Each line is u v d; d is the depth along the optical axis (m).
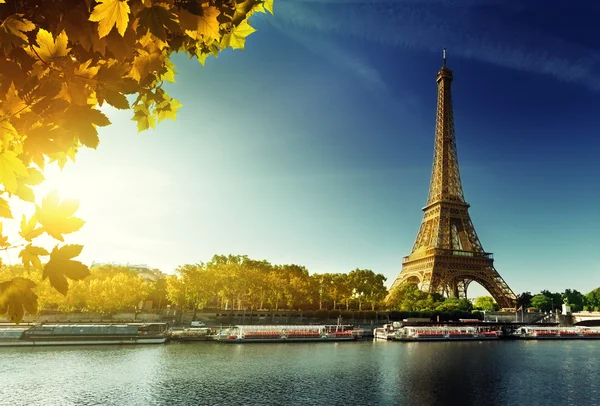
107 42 2.92
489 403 47.94
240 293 129.00
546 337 128.00
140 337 81.56
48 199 2.57
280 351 80.94
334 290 140.38
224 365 63.41
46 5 2.99
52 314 111.25
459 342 110.69
